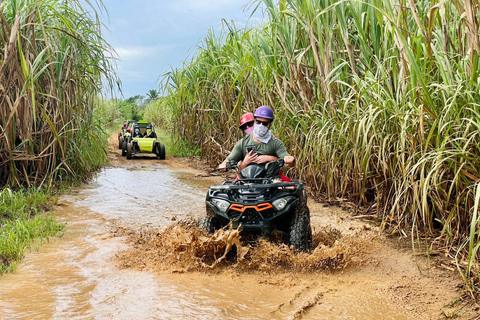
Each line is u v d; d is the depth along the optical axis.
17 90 7.94
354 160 6.87
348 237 5.59
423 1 5.82
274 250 4.74
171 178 11.62
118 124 34.44
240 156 5.77
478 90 4.40
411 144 5.25
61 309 3.61
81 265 4.75
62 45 9.13
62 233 5.98
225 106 12.16
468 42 4.74
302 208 5.12
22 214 6.73
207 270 4.64
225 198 5.04
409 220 5.87
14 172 8.16
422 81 4.69
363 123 5.77
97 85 10.30
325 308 3.78
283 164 5.26
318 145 7.09
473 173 4.58
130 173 12.54
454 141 4.77
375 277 4.50
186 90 14.94
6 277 4.34
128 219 6.93
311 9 7.01
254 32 9.02
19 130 8.42
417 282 4.30
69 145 9.72
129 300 3.83
